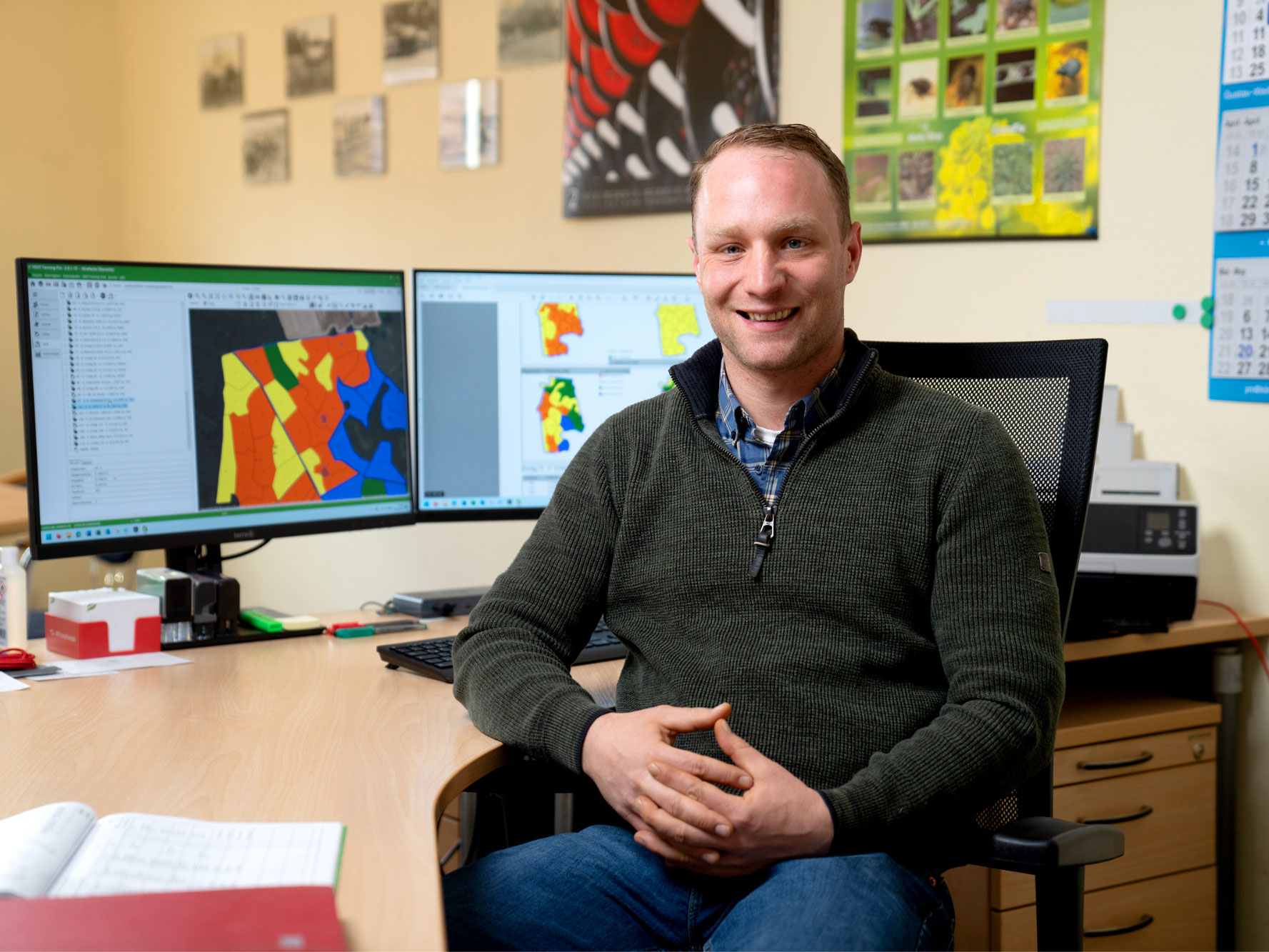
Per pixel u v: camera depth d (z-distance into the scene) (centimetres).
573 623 129
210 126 368
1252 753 201
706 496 124
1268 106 190
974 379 139
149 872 76
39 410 146
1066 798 178
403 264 322
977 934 173
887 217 235
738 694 116
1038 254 218
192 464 159
